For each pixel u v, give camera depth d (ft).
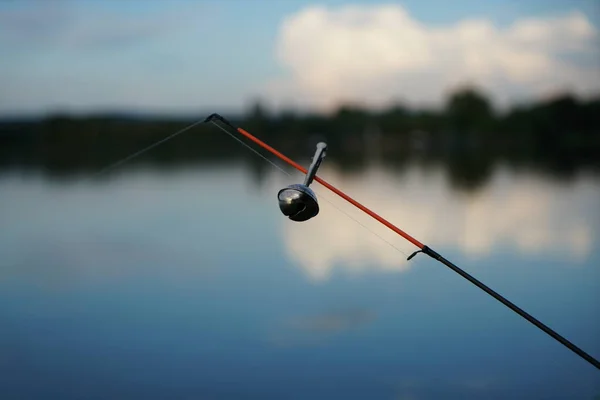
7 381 34.27
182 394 33.14
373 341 39.06
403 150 275.80
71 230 75.15
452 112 282.77
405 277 53.47
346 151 266.77
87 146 190.60
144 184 124.57
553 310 44.52
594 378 34.71
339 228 75.51
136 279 52.54
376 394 32.83
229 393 33.14
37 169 154.20
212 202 98.07
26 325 42.37
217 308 45.98
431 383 33.99
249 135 21.67
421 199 99.40
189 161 199.00
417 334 40.09
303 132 254.88
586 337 39.91
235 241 68.59
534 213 83.97
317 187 112.68
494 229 73.00
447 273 54.85
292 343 38.88
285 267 57.21
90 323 42.73
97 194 107.55
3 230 75.20
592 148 247.09
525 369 35.42
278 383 33.73
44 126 191.42
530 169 156.46
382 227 75.25
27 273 55.36
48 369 35.68
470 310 45.11
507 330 41.16
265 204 95.45
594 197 98.02
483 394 33.12
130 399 32.40
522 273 54.29
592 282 50.90
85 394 33.22
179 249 64.85
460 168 165.27
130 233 73.20
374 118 282.77
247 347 38.37
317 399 32.58
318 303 46.73
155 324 42.45
